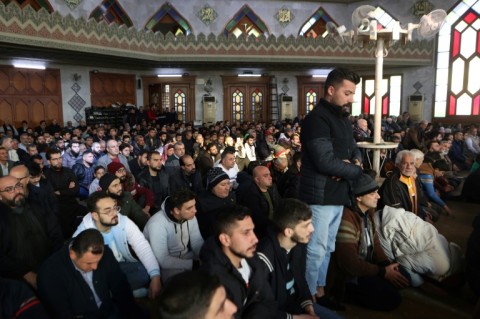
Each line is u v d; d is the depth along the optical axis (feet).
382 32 17.84
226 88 55.67
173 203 9.29
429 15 17.58
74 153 22.84
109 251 7.40
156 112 50.16
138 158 19.08
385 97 56.44
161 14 53.36
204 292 3.67
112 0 48.49
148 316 8.09
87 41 37.58
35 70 43.24
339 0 56.70
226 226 6.09
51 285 6.64
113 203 8.71
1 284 5.89
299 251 7.71
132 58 42.88
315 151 7.30
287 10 56.39
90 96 48.19
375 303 8.94
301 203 7.14
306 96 57.62
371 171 11.88
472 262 8.87
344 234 8.91
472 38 48.42
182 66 51.49
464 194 18.65
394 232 10.12
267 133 34.32
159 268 9.52
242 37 46.98
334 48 48.67
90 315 6.92
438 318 8.65
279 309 7.04
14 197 8.74
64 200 15.37
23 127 40.60
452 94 50.55
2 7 30.91
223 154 16.29
